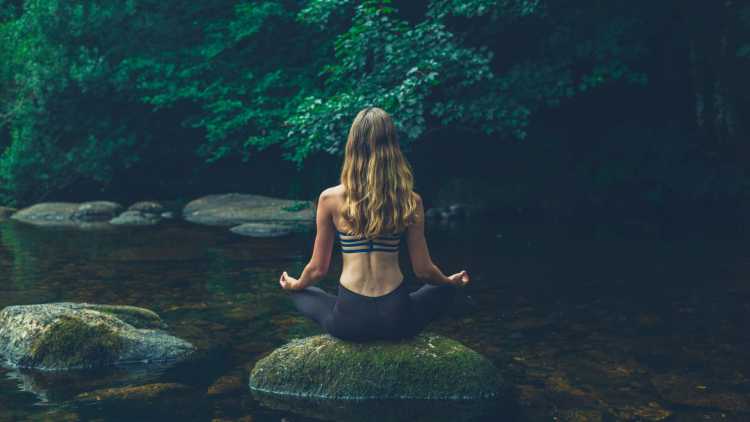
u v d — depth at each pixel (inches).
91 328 143.9
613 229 331.6
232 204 434.3
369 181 123.4
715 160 412.8
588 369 134.9
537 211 412.5
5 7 569.3
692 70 418.9
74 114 499.2
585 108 470.3
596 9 377.1
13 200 488.1
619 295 196.5
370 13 326.0
